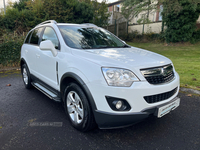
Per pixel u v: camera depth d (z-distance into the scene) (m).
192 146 2.11
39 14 15.01
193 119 2.80
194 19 13.56
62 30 2.98
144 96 1.95
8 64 7.15
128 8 15.06
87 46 2.82
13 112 3.03
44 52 3.13
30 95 3.94
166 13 13.74
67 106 2.55
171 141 2.21
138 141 2.20
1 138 2.23
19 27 13.62
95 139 2.23
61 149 2.02
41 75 3.38
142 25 19.52
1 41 6.98
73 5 15.27
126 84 1.91
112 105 1.94
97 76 1.98
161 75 2.15
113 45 3.18
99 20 18.70
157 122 2.71
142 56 2.43
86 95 2.11
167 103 2.16
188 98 3.66
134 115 1.93
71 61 2.37
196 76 5.17
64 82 2.58
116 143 2.15
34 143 2.13
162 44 15.30
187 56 9.35
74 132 2.39
